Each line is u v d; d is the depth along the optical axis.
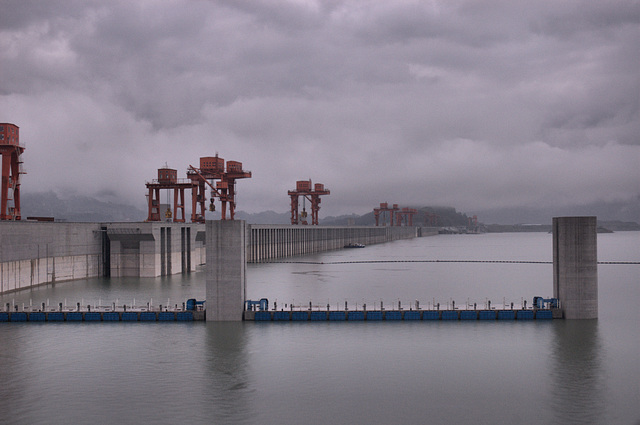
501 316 87.50
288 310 88.44
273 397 54.22
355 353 68.69
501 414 50.34
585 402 53.00
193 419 49.09
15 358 66.50
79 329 81.56
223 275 86.06
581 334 77.50
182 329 81.31
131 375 60.34
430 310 88.06
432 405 52.38
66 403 52.53
